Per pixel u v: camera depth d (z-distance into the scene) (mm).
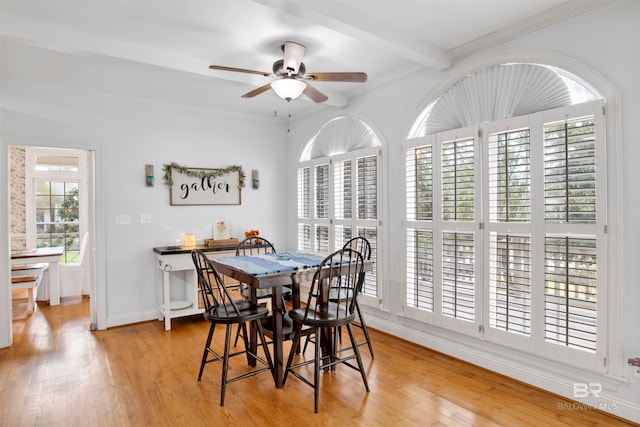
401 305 3604
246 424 2250
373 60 3299
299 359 3223
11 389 2691
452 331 3207
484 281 2889
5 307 3512
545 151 2539
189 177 4609
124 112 4188
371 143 4023
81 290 5449
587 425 2221
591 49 2348
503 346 2844
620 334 2238
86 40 2740
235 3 2330
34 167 5953
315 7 2275
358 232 4062
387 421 2275
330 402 2498
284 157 5414
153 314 4375
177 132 4535
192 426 2232
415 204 3439
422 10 2473
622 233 2229
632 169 2193
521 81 2715
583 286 2375
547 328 2547
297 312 2730
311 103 4434
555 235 2498
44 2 2305
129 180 4223
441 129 3270
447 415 2338
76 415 2355
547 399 2520
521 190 2676
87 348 3488
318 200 4742
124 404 2484
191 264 4141
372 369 3002
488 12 2502
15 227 5883
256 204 5152
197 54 3115
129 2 2312
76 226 6176
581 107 2346
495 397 2553
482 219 2898
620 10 2232
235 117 4965
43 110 3740
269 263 2953
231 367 3072
